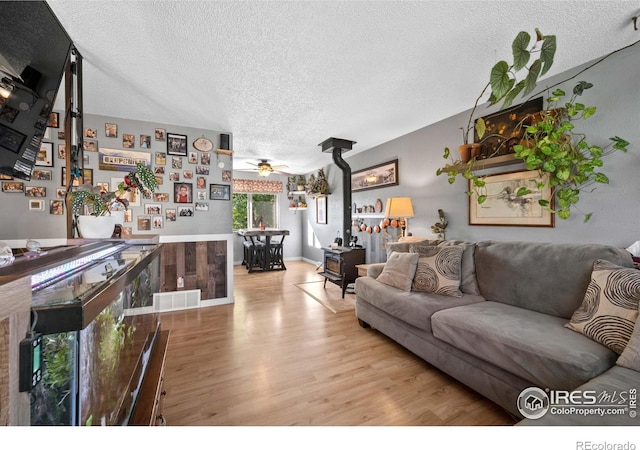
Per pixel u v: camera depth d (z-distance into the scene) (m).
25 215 2.74
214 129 3.62
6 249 0.75
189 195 3.51
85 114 3.02
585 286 1.71
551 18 1.64
